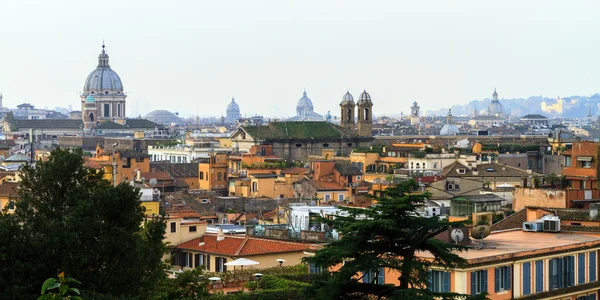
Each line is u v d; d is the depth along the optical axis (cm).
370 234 12631
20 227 14450
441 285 15812
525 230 19912
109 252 14625
